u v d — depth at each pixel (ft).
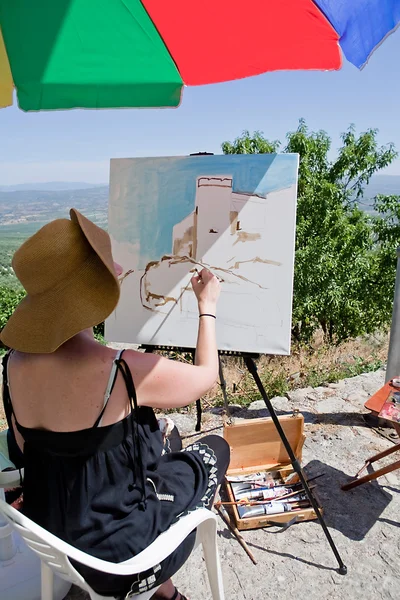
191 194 6.29
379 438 9.06
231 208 6.12
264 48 6.13
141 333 6.75
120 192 6.65
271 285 6.07
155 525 3.87
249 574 5.94
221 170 6.12
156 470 4.43
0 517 4.90
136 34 6.67
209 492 4.62
